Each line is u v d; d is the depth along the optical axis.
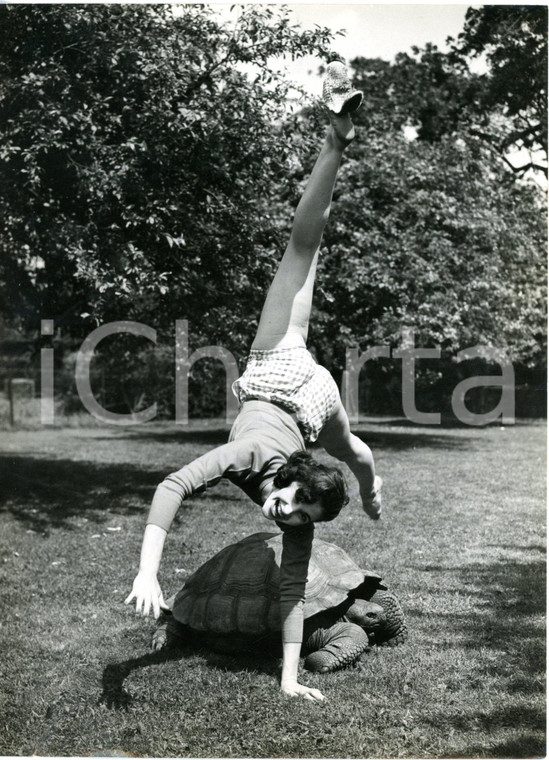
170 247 10.16
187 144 10.07
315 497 3.74
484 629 5.38
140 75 9.62
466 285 18.33
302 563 4.23
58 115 8.99
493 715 4.03
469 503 10.85
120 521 9.68
